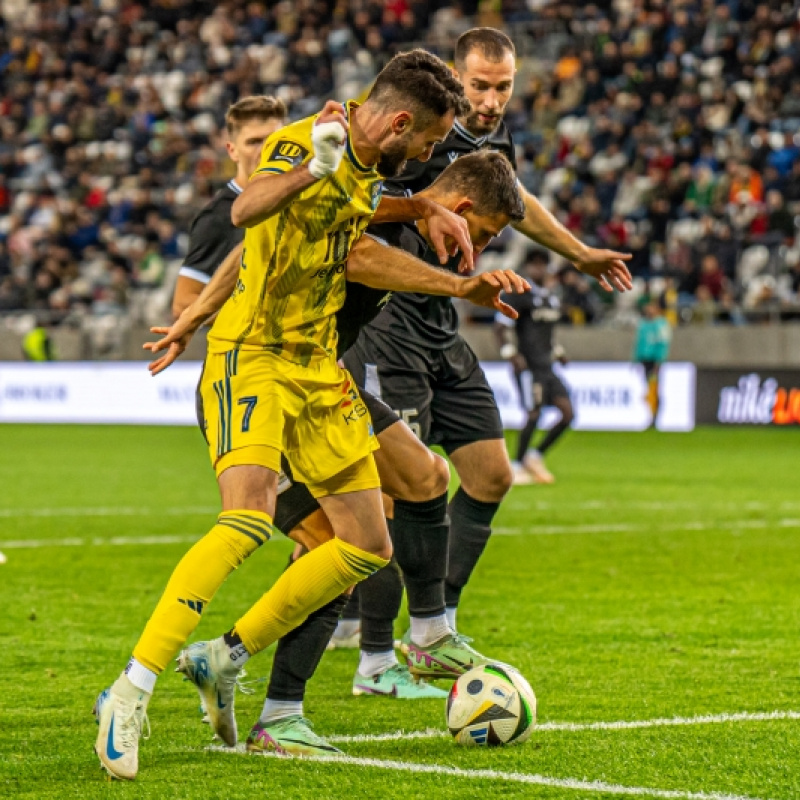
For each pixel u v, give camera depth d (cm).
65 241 8519
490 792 1162
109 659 1814
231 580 2516
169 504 3741
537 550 2891
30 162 9294
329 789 1177
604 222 7188
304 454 1323
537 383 4250
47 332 7888
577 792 1159
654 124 7638
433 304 1739
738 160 7181
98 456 5297
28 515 3478
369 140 1245
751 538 3075
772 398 6425
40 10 10312
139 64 9675
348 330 1420
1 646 1897
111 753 1201
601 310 6994
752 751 1312
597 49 8056
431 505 1545
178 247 8112
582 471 4697
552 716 1480
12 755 1310
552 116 8012
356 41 9006
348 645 1945
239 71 8962
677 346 6738
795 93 7450
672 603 2261
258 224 1200
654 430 6575
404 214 1434
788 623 2077
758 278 6838
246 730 1438
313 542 1393
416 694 1622
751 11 8000
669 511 3581
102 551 2853
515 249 7519
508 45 1767
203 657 1295
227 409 1277
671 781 1198
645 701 1555
